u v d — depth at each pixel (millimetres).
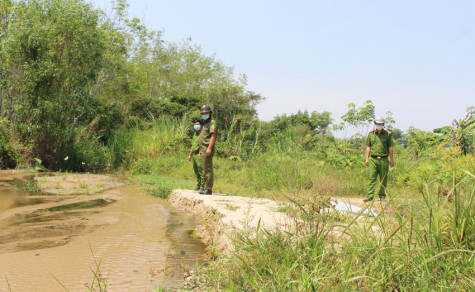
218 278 3121
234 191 9984
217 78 40781
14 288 3178
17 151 14688
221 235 4875
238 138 20203
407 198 4590
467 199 3699
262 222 4957
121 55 21516
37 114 14969
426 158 14859
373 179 8352
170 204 8133
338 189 10398
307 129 32250
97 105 22828
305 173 11648
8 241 4711
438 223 3275
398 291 2654
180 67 41406
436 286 2555
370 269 2783
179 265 3932
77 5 16406
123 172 15039
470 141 12219
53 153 15750
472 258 2898
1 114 15992
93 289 3201
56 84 15633
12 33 15055
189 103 28266
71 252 4309
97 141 18547
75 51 16078
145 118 24547
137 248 4574
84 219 6148
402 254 2975
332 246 3221
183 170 14672
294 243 3438
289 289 2670
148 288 3262
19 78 15297
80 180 11609
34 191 9086
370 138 8406
